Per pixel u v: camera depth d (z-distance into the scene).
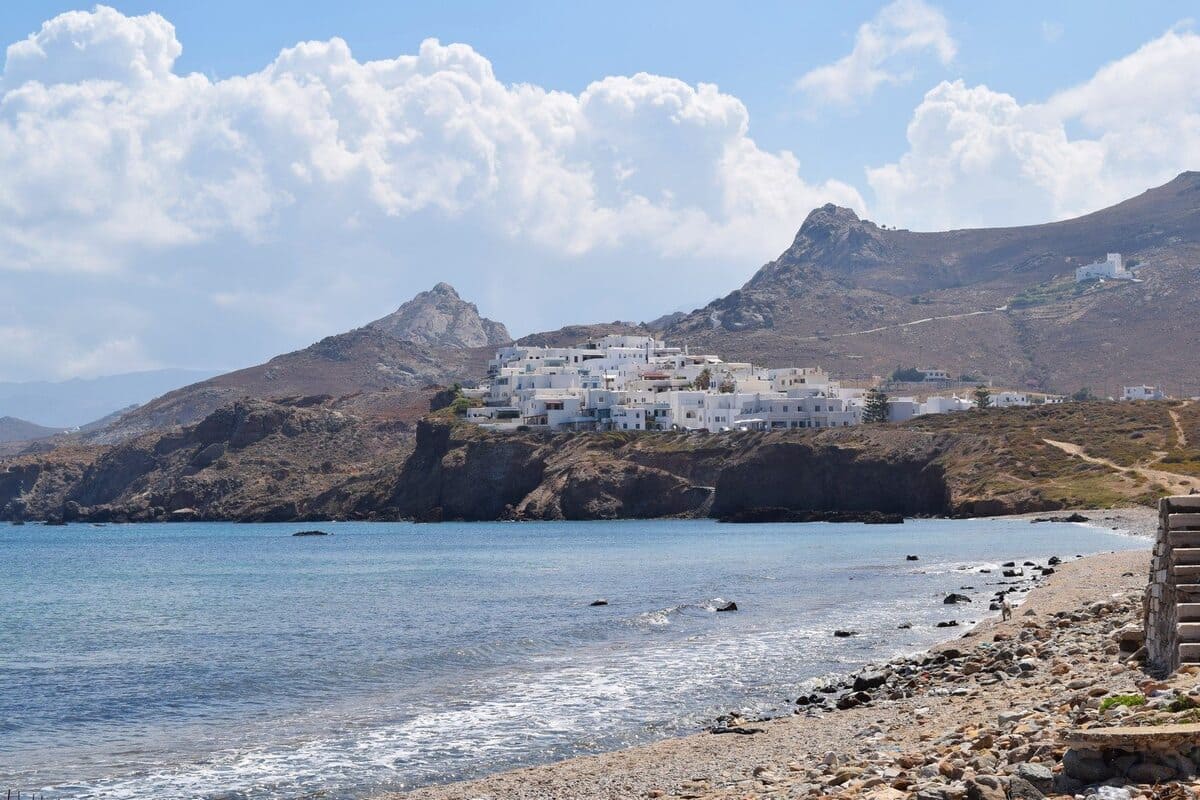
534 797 24.06
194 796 26.88
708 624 58.44
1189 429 196.38
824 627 54.66
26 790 27.75
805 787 20.41
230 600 87.44
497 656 49.16
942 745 21.81
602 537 173.00
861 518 192.12
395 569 119.25
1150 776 16.23
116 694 43.34
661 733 32.22
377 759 30.09
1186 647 23.92
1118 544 110.94
